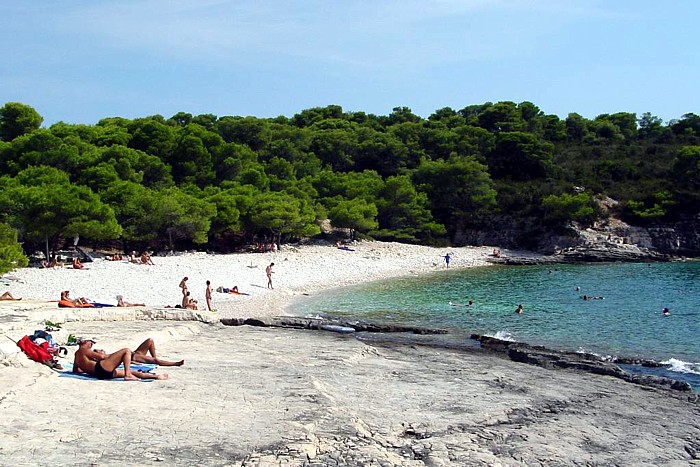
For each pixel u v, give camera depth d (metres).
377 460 12.28
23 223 55.31
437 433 14.88
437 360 24.78
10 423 13.05
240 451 12.15
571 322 35.78
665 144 131.38
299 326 33.00
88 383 16.81
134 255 64.56
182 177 91.88
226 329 31.28
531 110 151.75
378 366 23.02
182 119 130.62
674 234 93.25
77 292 42.03
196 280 51.62
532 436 15.24
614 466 13.66
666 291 51.25
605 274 66.94
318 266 67.88
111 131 96.19
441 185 104.38
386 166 118.75
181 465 11.29
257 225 79.12
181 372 19.30
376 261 75.75
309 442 12.88
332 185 99.75
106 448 11.92
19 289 42.00
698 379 23.03
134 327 28.03
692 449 15.00
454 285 56.22
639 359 25.89
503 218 101.44
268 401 16.06
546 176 115.12
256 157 106.12
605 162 115.81
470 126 130.50
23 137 80.44
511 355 26.30
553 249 93.81
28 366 17.81
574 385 21.02
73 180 76.75
